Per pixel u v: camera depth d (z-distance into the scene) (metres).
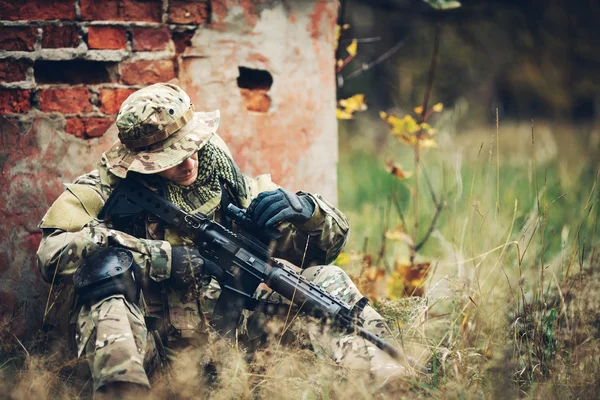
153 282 4.05
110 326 3.50
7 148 4.76
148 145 4.00
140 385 3.35
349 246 7.02
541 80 17.56
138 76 5.01
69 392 3.85
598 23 16.48
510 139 15.25
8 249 4.78
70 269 3.87
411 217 7.93
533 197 8.04
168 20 5.04
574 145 12.87
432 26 16.44
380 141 14.84
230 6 5.17
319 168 5.55
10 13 4.73
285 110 5.40
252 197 4.47
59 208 4.07
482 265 5.00
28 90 4.80
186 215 4.02
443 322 4.65
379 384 3.79
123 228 4.10
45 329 4.36
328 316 3.97
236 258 4.00
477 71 17.58
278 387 3.81
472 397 3.70
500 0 14.65
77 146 4.92
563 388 3.85
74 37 4.85
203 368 3.95
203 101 5.18
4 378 4.10
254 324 4.28
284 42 5.35
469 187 8.81
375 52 16.78
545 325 4.46
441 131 11.41
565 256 5.10
